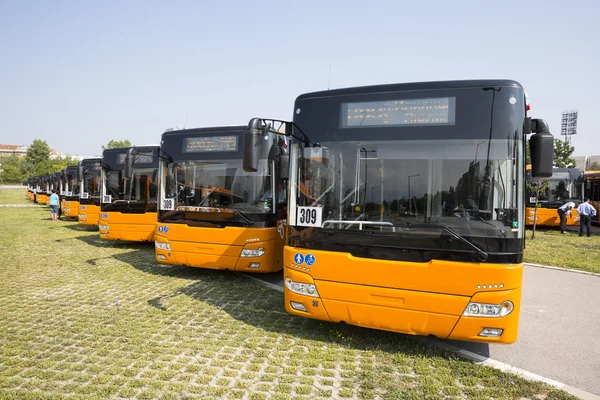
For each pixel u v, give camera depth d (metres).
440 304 4.14
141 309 6.22
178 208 8.10
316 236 4.69
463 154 4.33
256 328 5.44
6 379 3.96
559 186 20.05
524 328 5.84
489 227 4.12
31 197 46.69
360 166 4.64
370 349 4.81
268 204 7.71
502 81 4.33
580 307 6.93
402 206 4.43
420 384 3.96
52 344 4.86
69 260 10.23
